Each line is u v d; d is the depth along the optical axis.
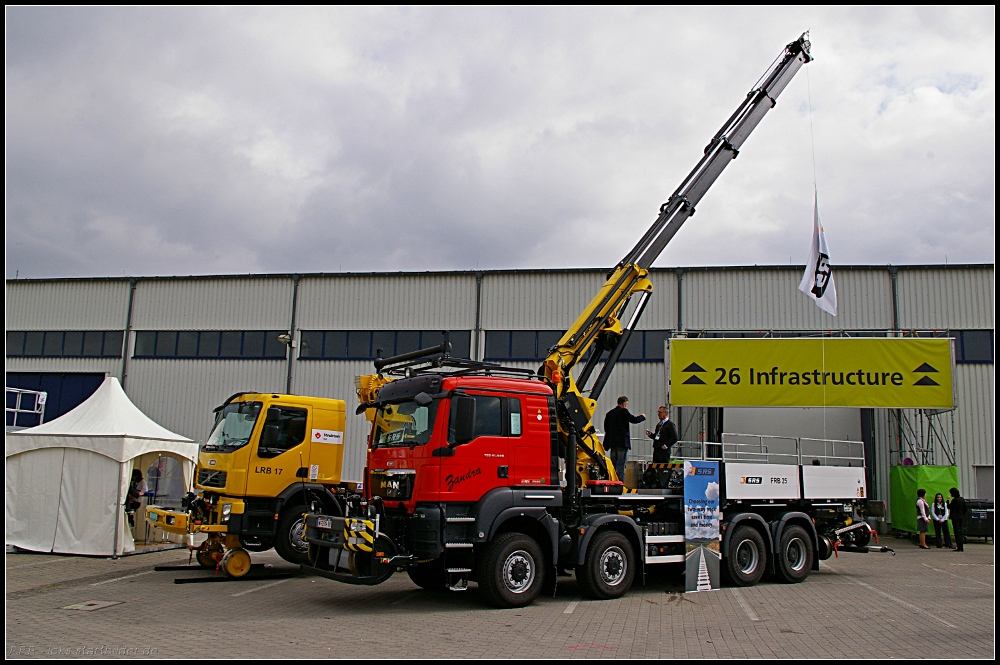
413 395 10.22
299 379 26.34
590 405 11.70
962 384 23.25
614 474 11.81
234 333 27.08
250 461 13.04
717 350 21.39
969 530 20.58
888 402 20.58
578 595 11.09
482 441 9.90
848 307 24.14
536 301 25.69
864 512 14.25
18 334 28.36
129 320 27.72
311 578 12.87
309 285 26.98
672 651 7.50
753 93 13.66
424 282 26.36
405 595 11.06
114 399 16.77
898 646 7.79
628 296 12.78
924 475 20.75
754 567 12.27
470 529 9.66
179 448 16.98
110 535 15.05
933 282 23.89
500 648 7.54
